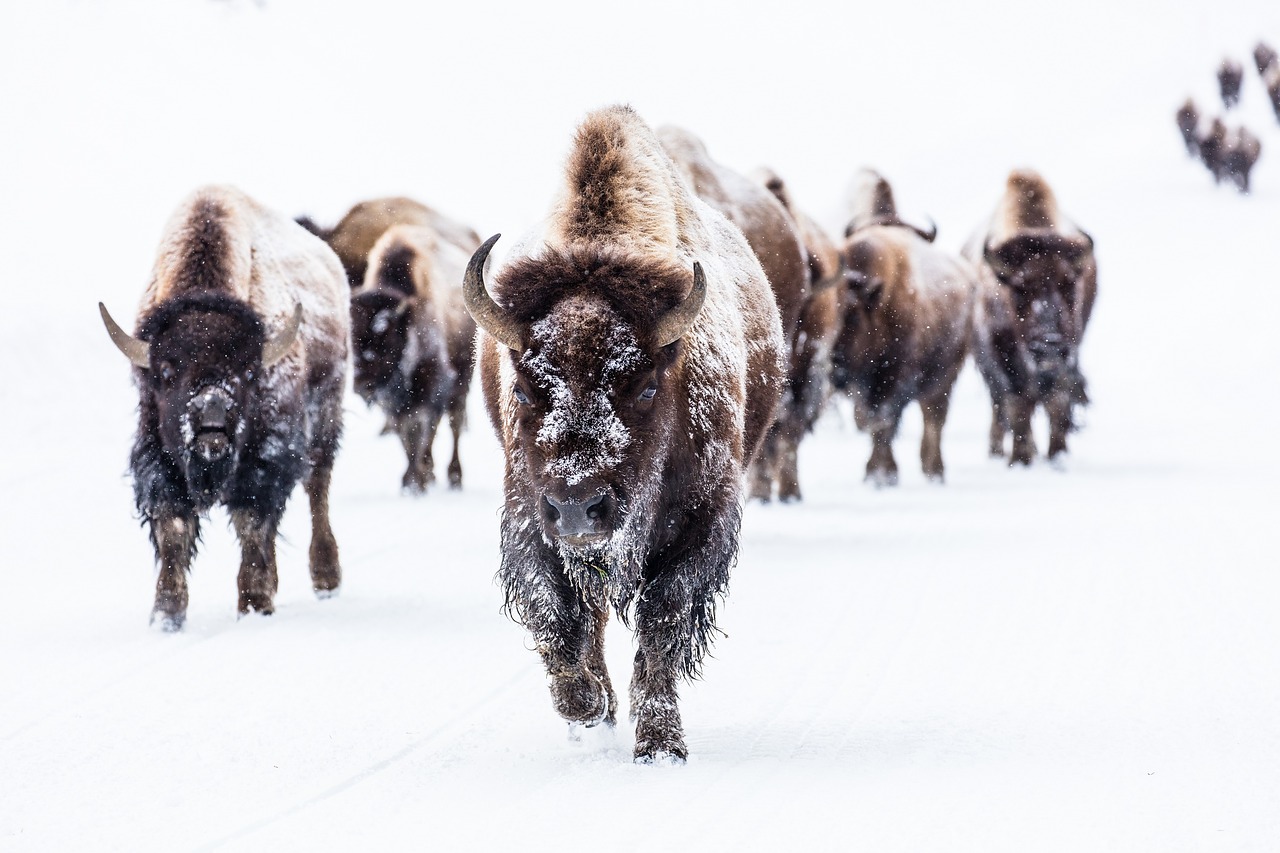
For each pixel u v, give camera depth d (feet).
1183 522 143.74
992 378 219.61
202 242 110.93
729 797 62.03
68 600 115.24
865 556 130.72
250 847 57.26
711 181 135.85
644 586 72.43
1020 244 203.00
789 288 142.20
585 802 61.98
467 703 82.33
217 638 100.53
